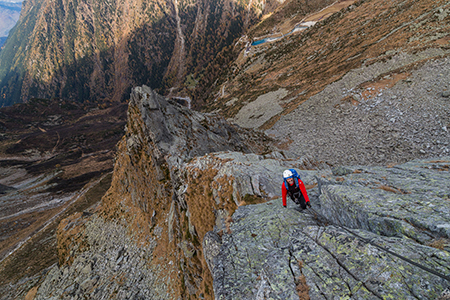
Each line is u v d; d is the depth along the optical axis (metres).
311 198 10.62
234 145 44.56
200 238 17.78
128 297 28.27
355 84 63.34
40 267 73.69
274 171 17.50
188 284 18.73
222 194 17.27
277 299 5.19
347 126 51.53
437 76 45.41
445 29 57.03
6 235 120.00
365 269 4.82
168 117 37.19
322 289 4.93
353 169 10.98
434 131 36.19
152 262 31.08
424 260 4.30
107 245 42.19
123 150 49.31
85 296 33.66
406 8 90.94
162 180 33.69
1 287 70.31
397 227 5.43
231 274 7.58
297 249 6.48
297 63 158.25
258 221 10.18
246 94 167.88
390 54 63.84
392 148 38.66
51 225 109.44
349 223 7.01
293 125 67.50
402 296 3.95
